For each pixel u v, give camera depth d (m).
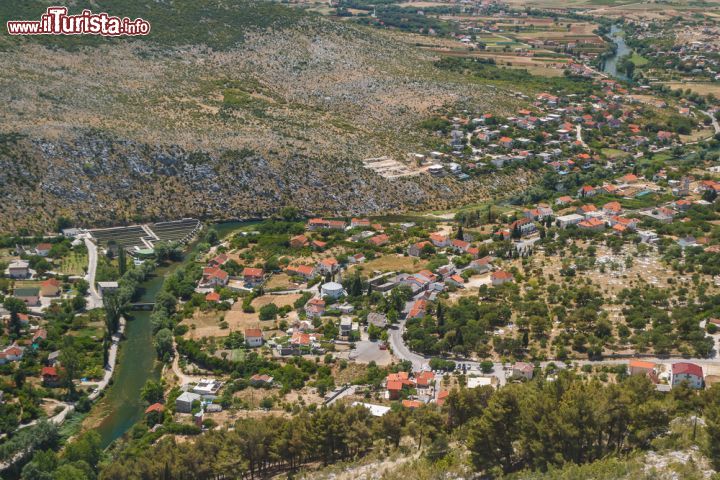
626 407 161.12
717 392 173.50
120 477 180.88
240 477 181.88
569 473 146.50
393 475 167.50
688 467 146.38
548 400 161.00
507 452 163.75
